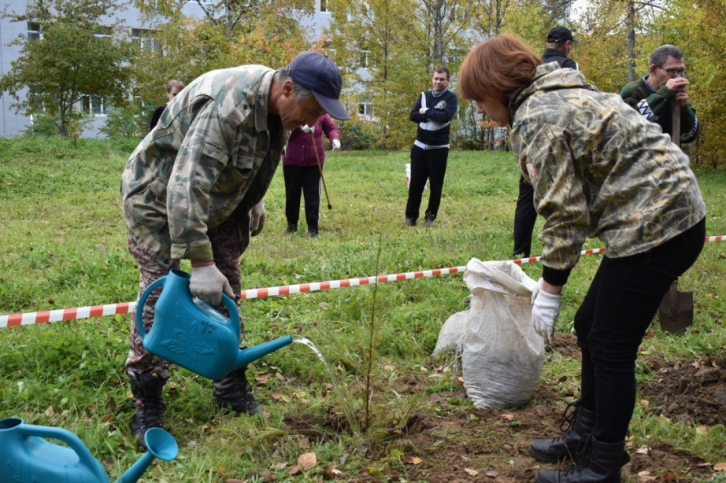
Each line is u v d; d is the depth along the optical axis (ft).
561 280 8.53
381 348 14.74
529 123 8.25
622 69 76.84
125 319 15.92
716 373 12.66
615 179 8.13
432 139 32.04
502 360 11.84
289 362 13.71
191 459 9.77
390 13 104.06
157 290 10.30
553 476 9.29
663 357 14.39
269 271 21.49
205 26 76.59
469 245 25.35
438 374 13.64
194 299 9.67
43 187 44.80
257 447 10.44
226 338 9.49
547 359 14.49
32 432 6.84
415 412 11.67
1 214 34.22
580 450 9.57
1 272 20.17
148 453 7.23
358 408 11.59
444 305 17.70
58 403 11.41
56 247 24.54
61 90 79.41
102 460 9.92
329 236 29.32
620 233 8.09
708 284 20.24
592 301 9.34
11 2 104.32
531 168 8.30
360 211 38.34
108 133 95.14
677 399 12.19
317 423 11.35
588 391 9.72
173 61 73.82
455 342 14.34
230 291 9.80
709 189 53.36
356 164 71.72
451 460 10.19
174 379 12.62
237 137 9.57
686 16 58.70
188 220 9.23
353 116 102.47
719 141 67.10
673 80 16.37
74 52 76.79
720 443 10.61
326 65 9.48
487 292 11.99
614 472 8.93
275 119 10.11
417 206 33.30
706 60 58.59
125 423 10.84
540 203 8.29
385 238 27.48
